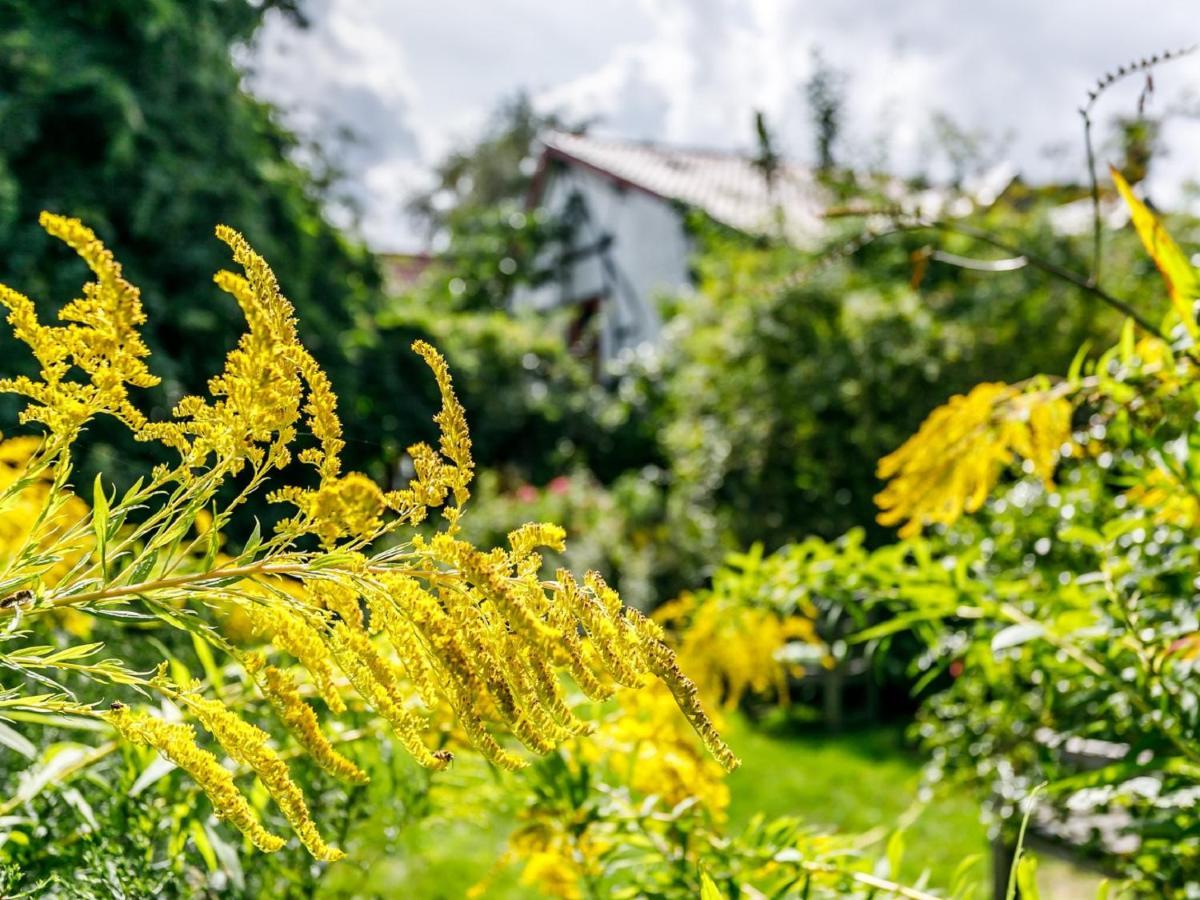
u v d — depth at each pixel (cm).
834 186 803
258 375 56
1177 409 142
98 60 613
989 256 853
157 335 614
